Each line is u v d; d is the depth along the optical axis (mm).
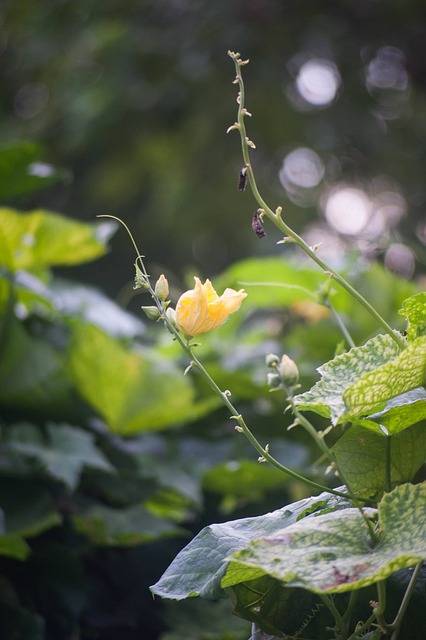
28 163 1764
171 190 6605
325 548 1080
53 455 1601
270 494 1960
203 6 6055
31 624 1537
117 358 1722
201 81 5957
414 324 1156
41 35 6543
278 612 1179
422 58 6043
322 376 1151
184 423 2037
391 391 1109
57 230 1877
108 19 6270
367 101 6320
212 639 1614
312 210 6344
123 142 6531
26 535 1567
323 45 5941
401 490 1095
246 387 2033
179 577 1143
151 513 1648
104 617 1640
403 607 1117
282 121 6188
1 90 7266
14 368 1716
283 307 2668
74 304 2197
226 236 6902
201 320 1144
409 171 6441
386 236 2174
